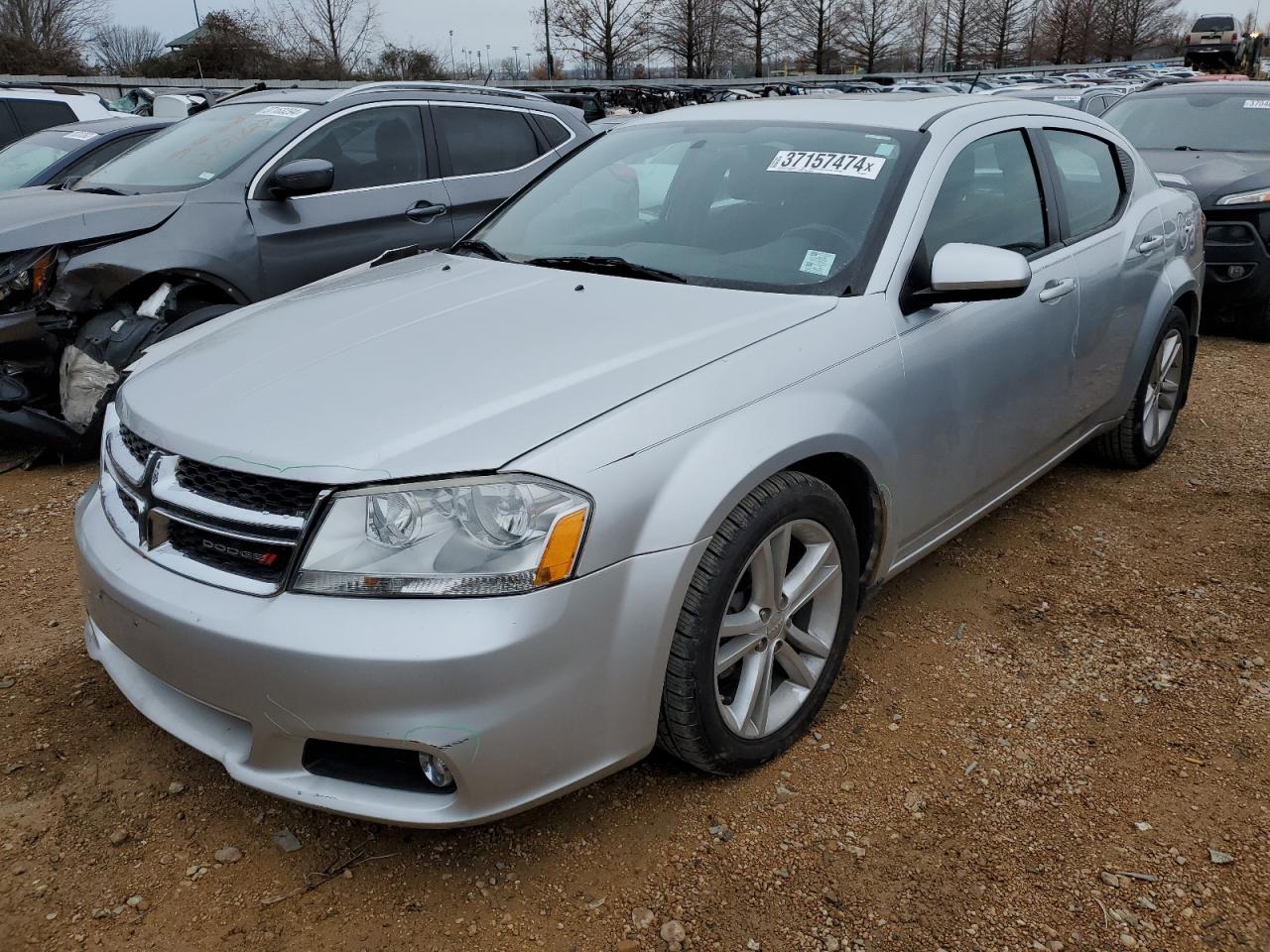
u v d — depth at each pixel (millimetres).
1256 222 7078
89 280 4598
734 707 2477
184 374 2531
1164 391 4691
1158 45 57625
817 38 50031
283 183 5062
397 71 37375
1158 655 3160
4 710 2836
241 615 2045
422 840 2359
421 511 2004
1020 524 4121
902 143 3188
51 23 37969
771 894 2211
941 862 2311
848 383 2621
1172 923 2150
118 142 8102
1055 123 3854
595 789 2521
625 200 3418
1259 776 2605
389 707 1953
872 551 2857
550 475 2047
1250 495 4426
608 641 2115
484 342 2504
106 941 2084
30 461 4836
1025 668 3086
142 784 2541
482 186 6156
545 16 44375
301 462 2055
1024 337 3301
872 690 2957
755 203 3154
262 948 2072
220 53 35000
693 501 2199
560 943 2086
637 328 2555
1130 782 2578
